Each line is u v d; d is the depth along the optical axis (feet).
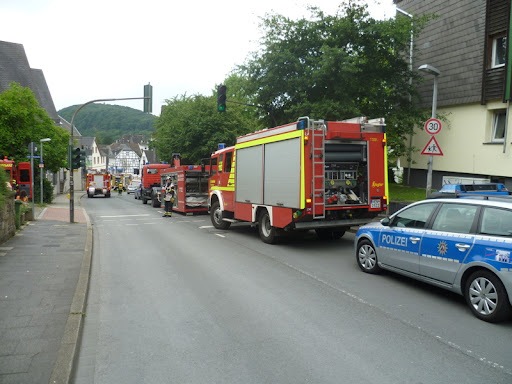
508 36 45.73
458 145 54.70
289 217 34.71
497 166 48.75
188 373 13.73
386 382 12.99
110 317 19.17
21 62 140.56
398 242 23.84
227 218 48.47
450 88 55.31
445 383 12.91
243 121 93.91
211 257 32.96
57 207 86.58
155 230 51.01
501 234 18.15
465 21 52.75
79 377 13.53
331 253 34.24
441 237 20.77
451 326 17.69
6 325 17.28
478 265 18.58
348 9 53.78
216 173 50.44
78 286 23.22
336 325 17.85
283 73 53.31
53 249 34.78
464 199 20.74
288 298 21.75
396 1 67.05
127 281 25.70
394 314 19.20
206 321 18.49
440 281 20.86
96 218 67.21
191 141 93.50
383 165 35.86
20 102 88.53
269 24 54.03
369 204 35.24
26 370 13.38
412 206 23.73
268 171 37.96
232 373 13.67
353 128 34.73
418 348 15.49
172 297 22.20
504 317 17.84
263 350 15.40
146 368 14.12
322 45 50.90
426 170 60.54
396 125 54.95
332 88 51.03
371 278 25.75
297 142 33.65
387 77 55.67
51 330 16.75
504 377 13.29
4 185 39.55
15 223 44.55
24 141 88.22
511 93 45.73
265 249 36.29
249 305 20.66
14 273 26.22
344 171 35.65
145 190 110.01
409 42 57.26
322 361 14.47
